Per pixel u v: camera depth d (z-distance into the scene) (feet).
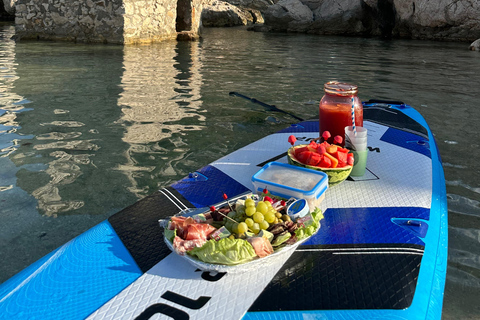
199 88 10.36
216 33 28.30
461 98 9.64
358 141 3.91
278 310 2.36
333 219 3.34
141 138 6.67
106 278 2.66
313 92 10.18
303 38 25.55
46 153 5.98
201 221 2.79
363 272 2.71
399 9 26.89
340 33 29.01
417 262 2.85
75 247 3.03
